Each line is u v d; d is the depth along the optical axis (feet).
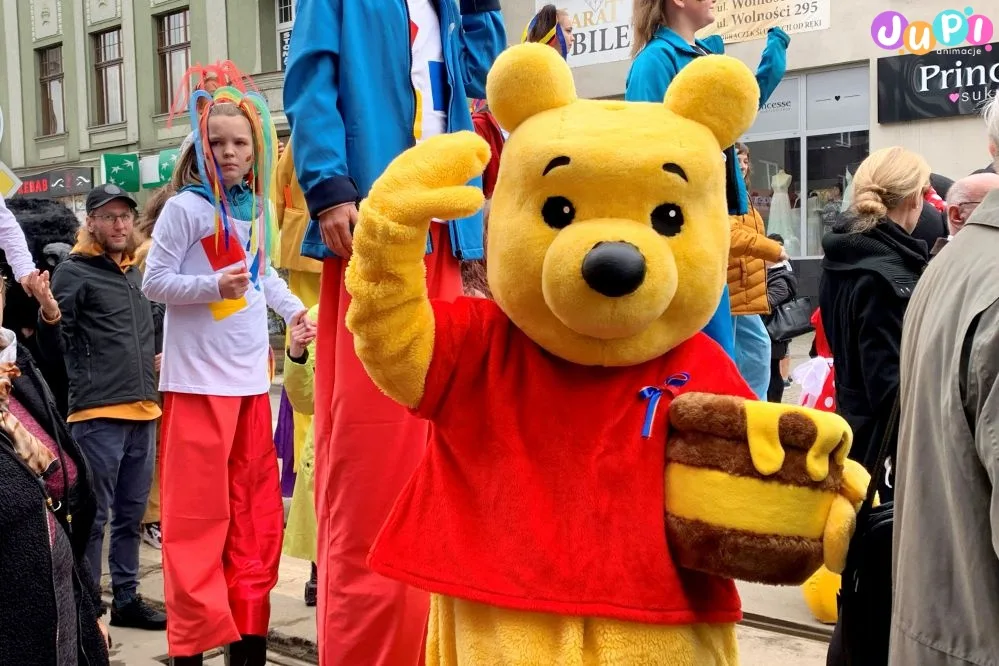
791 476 5.53
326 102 7.88
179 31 64.69
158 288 10.46
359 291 5.84
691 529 5.64
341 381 7.98
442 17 8.71
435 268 8.40
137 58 66.54
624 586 5.65
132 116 67.56
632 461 5.84
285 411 14.98
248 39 59.77
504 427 6.00
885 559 5.78
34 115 75.15
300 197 14.69
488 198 9.11
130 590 13.69
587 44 44.47
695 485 5.66
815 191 40.75
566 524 5.78
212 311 10.71
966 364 4.85
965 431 4.86
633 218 5.83
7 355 7.18
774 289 19.86
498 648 5.78
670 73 10.11
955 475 4.91
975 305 4.84
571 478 5.84
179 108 11.59
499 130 9.01
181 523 10.46
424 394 6.08
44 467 6.91
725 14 41.09
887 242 10.82
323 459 8.40
